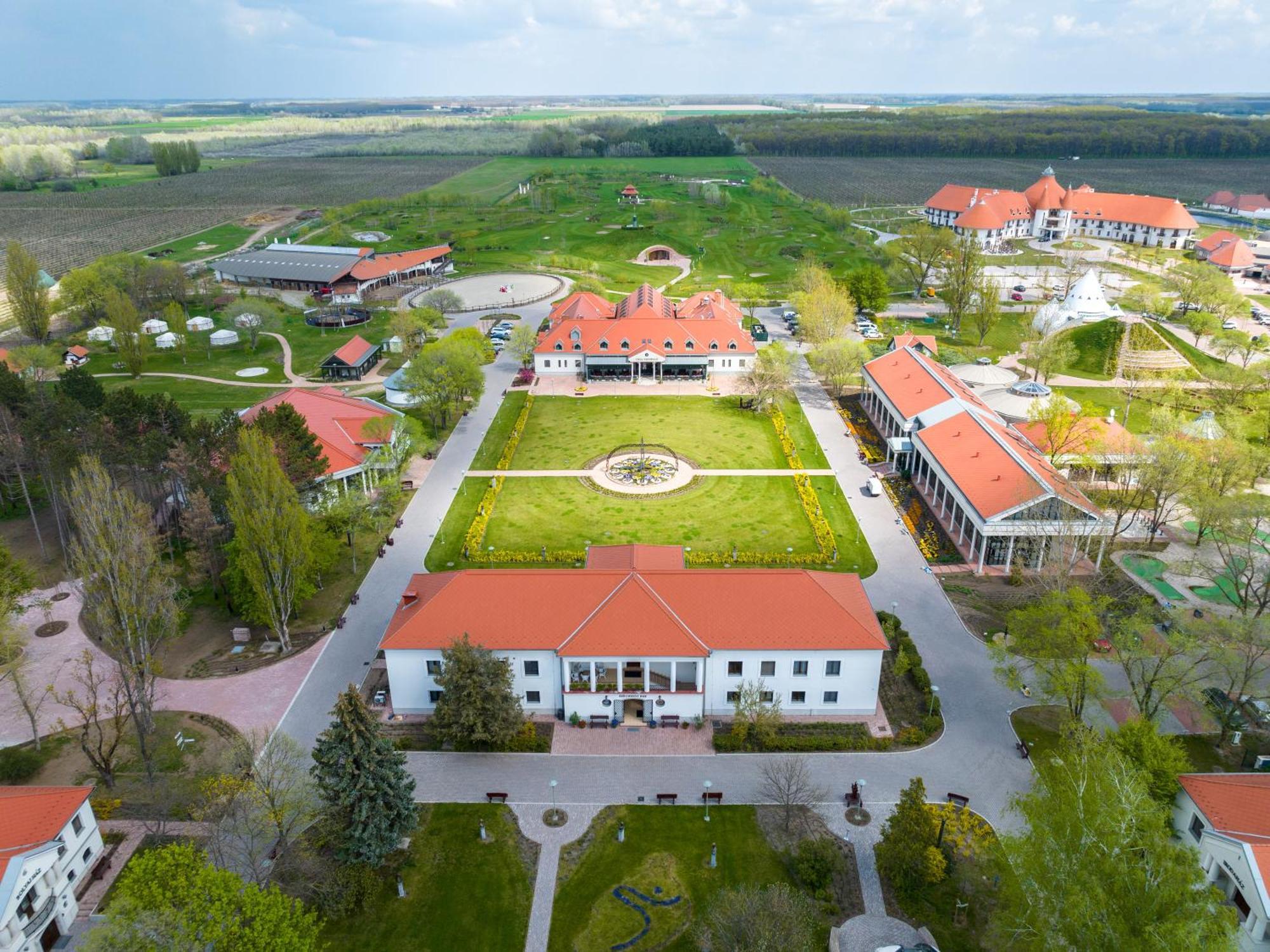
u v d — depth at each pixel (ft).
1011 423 409.28
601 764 223.30
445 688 221.87
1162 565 313.32
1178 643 217.56
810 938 165.99
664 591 239.50
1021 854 157.89
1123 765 167.94
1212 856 176.96
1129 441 364.58
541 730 236.02
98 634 277.44
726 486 376.89
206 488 291.79
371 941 174.91
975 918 178.81
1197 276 638.12
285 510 256.93
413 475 390.83
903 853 181.88
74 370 364.17
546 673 237.25
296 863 185.26
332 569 315.17
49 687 214.69
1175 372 496.23
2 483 370.73
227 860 190.19
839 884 186.91
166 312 600.80
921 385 422.00
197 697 249.34
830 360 482.69
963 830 198.59
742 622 234.17
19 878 164.96
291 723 237.45
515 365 551.59
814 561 314.35
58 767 224.53
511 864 192.44
